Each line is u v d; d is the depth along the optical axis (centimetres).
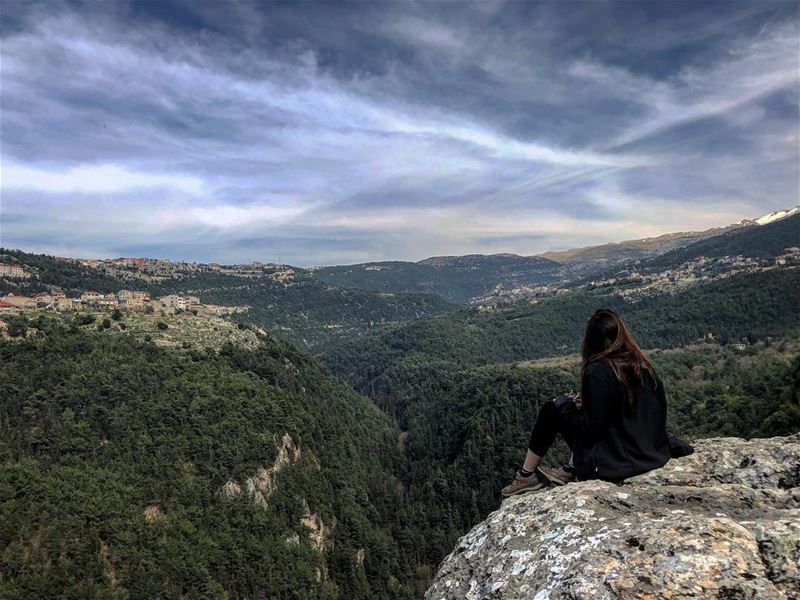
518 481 561
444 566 492
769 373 7044
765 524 354
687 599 297
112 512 5044
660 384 484
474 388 11781
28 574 4262
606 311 510
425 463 10325
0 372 6688
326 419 9812
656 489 450
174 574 4919
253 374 9256
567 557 371
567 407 524
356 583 6644
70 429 6009
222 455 6506
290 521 6569
